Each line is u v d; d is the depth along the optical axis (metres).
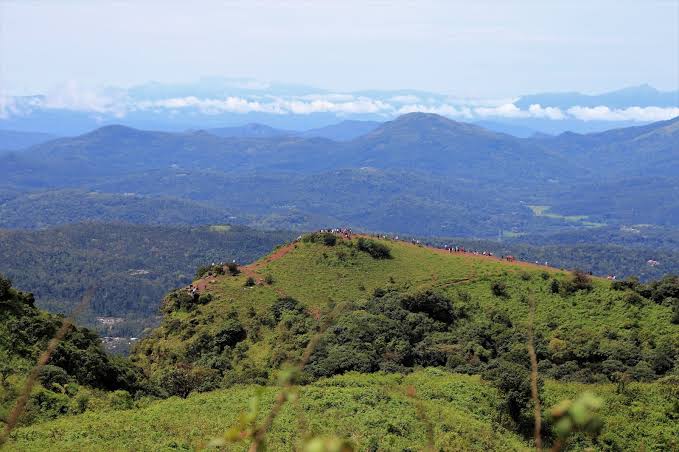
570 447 41.22
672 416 45.78
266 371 60.81
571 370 58.78
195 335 75.25
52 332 54.47
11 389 42.31
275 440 33.75
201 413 41.47
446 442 37.50
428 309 75.00
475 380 52.59
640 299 76.25
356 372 56.41
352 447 5.17
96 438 35.25
